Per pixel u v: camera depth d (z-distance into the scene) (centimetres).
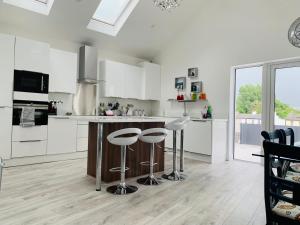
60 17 456
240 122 553
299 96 423
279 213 132
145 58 680
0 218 206
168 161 473
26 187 289
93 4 447
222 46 519
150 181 318
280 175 182
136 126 351
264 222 211
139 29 557
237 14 494
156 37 601
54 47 502
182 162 391
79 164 419
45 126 425
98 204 242
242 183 329
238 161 488
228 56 508
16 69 391
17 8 411
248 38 476
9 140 383
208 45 546
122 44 588
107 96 556
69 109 523
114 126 328
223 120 492
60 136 445
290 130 236
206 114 529
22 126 396
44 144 423
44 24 462
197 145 488
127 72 597
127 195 271
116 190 278
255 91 498
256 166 441
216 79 529
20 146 395
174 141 354
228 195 279
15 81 389
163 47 650
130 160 346
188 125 507
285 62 434
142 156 363
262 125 465
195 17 574
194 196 274
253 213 230
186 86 595
